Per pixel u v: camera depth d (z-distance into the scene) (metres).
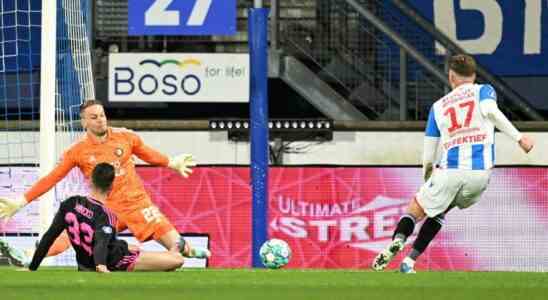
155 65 57.72
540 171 48.06
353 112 59.16
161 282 24.61
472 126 29.81
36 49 59.91
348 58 60.44
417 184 48.19
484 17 63.75
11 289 22.58
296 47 60.53
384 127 57.50
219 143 57.81
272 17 59.47
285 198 48.34
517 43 63.75
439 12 63.81
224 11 44.78
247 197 48.12
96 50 59.75
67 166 33.00
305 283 24.50
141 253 29.36
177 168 34.34
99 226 28.72
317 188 48.31
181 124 57.78
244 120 57.44
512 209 48.06
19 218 45.19
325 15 60.53
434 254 47.94
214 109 64.00
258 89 42.12
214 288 23.00
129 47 60.59
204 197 48.22
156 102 62.78
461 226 47.94
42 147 38.25
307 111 64.44
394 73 60.38
